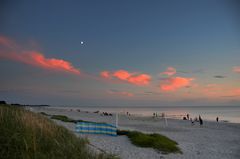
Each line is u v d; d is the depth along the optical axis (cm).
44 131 838
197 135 2481
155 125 3722
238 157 1389
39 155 602
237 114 10838
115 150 1218
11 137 657
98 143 1367
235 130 3275
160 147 1382
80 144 854
